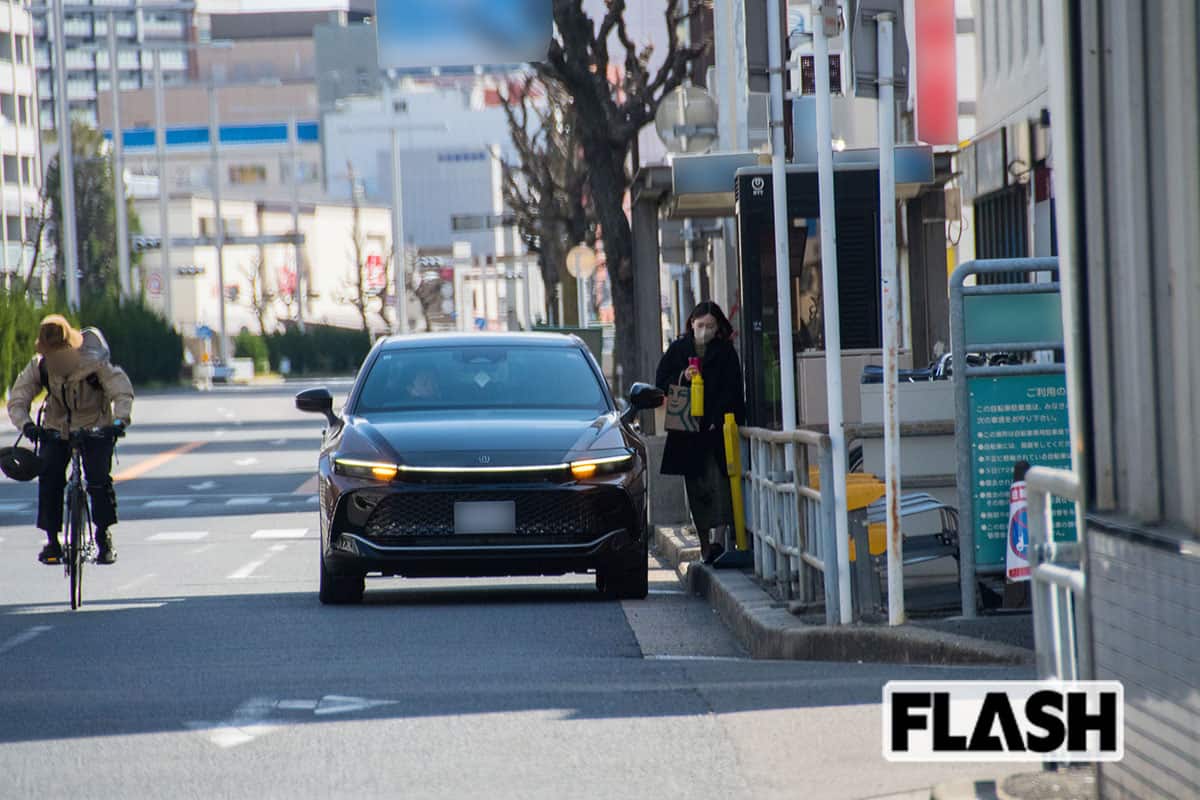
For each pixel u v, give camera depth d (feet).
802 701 96.58
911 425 129.80
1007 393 116.26
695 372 161.38
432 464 150.00
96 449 155.63
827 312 116.47
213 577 184.44
